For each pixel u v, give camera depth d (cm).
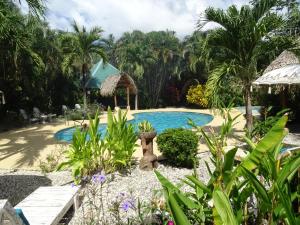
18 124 1891
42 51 2244
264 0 1004
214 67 1115
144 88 3127
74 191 558
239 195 232
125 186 664
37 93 2317
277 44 1052
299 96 1440
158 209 381
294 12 1093
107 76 3139
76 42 2331
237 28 1026
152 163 793
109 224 454
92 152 727
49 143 1234
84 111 2212
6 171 847
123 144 753
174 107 3091
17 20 980
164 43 3042
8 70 1989
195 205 243
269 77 1288
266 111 352
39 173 820
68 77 2559
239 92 1115
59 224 500
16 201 635
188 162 790
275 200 201
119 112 780
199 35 2708
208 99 1038
